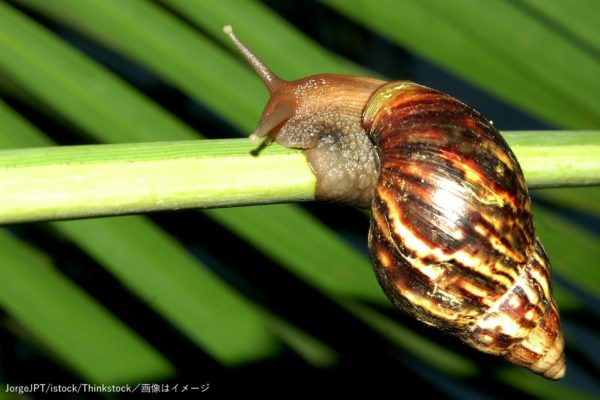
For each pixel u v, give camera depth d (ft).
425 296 1.50
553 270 1.58
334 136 1.57
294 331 1.57
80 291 1.54
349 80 1.57
